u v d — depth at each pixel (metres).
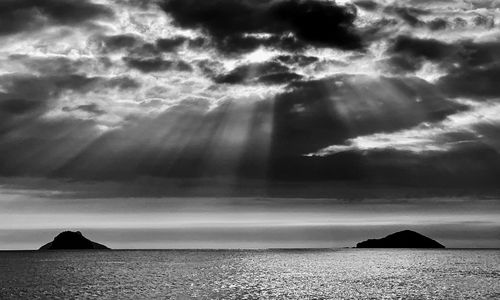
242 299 113.56
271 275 184.00
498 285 143.38
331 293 125.19
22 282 155.75
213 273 194.75
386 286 141.75
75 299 114.81
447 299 113.62
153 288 136.12
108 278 170.12
